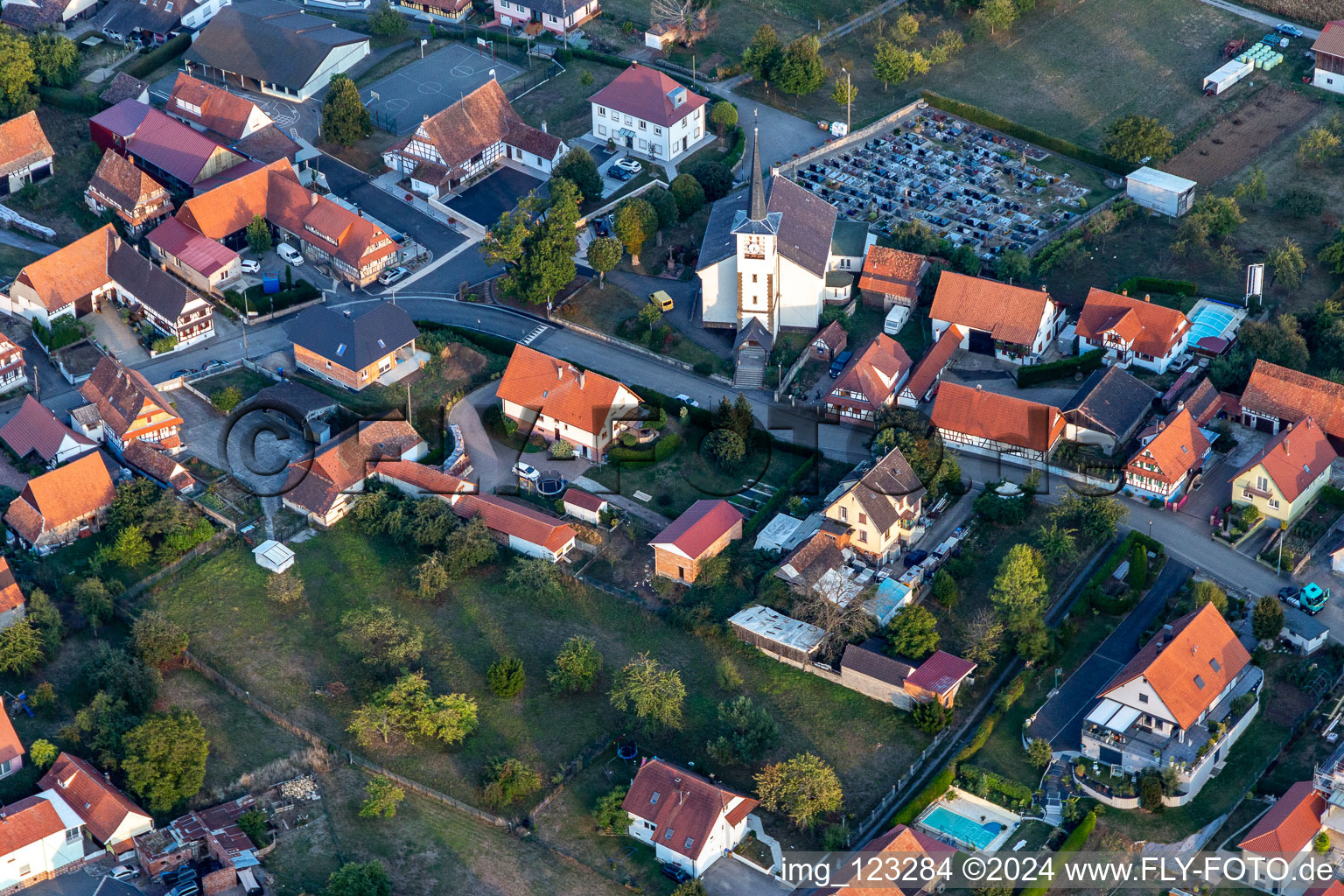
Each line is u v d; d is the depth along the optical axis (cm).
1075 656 17625
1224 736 16462
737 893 15350
